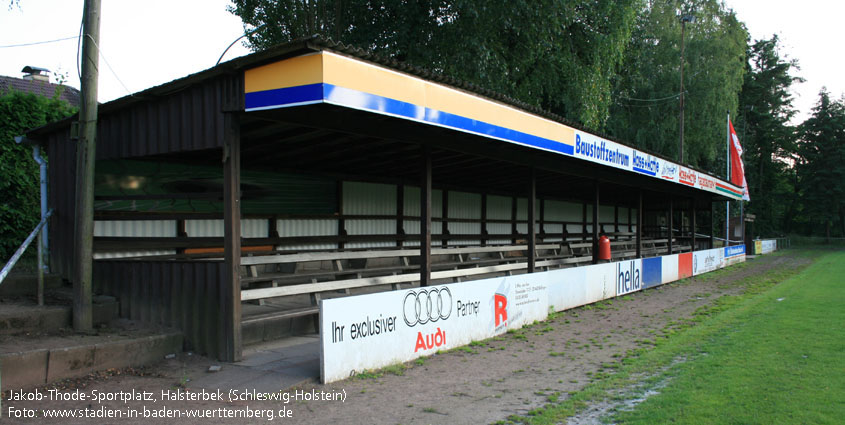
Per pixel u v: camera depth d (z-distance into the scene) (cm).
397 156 927
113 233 766
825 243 5109
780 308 1091
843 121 5156
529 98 1986
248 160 892
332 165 1009
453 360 659
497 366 634
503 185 1491
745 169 5034
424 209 752
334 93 511
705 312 1074
